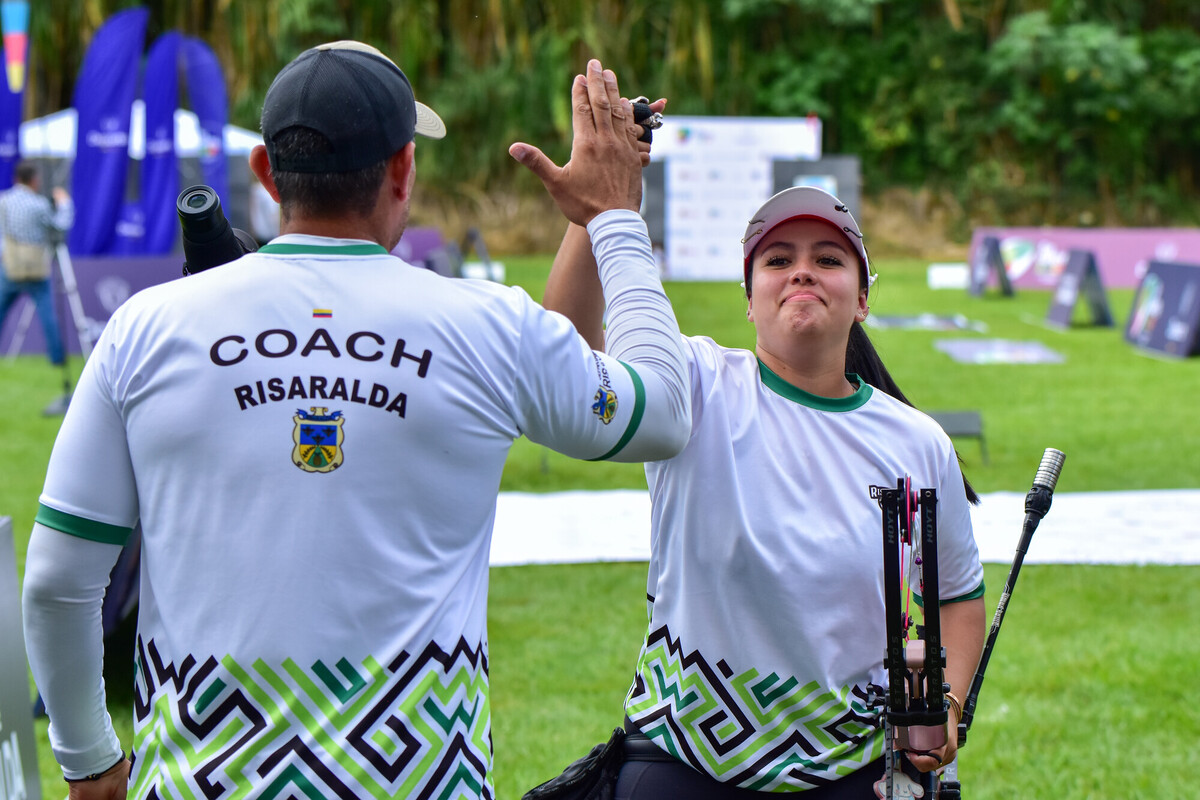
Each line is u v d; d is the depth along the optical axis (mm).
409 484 1882
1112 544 7547
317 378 1865
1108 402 12805
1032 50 37500
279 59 33781
